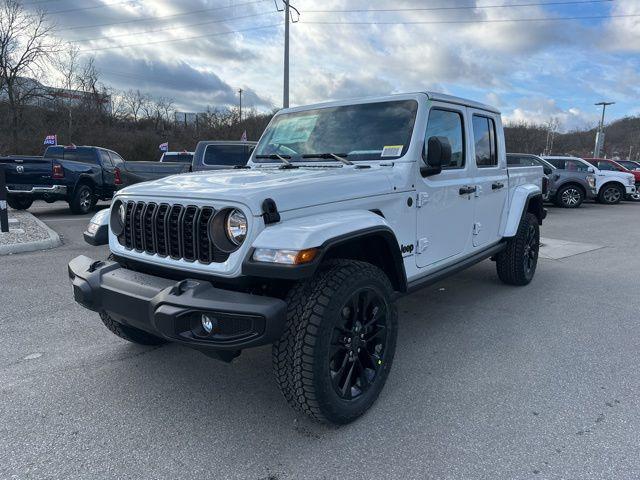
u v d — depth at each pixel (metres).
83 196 12.89
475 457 2.55
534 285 6.02
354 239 2.70
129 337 3.72
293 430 2.81
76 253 7.68
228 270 2.54
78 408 3.04
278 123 4.46
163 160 16.44
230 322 2.44
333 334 2.65
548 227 11.72
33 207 14.77
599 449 2.61
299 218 2.69
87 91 39.41
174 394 3.23
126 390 3.28
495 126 4.96
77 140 37.06
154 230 2.88
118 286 2.82
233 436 2.75
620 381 3.42
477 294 5.59
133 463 2.50
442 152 3.34
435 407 3.06
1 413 2.97
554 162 17.97
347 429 2.82
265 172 3.39
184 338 2.46
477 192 4.50
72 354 3.84
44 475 2.40
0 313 4.77
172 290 2.54
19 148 31.67
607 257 7.89
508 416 2.95
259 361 3.75
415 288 3.56
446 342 4.14
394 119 3.79
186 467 2.47
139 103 48.94
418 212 3.63
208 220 2.61
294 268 2.36
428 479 2.38
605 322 4.66
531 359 3.79
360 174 3.20
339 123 4.04
